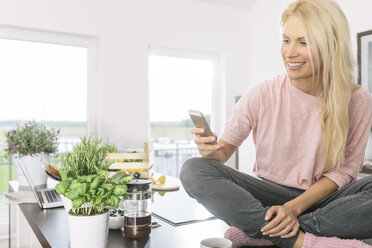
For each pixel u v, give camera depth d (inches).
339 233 43.3
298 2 51.9
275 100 57.9
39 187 80.0
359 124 56.4
